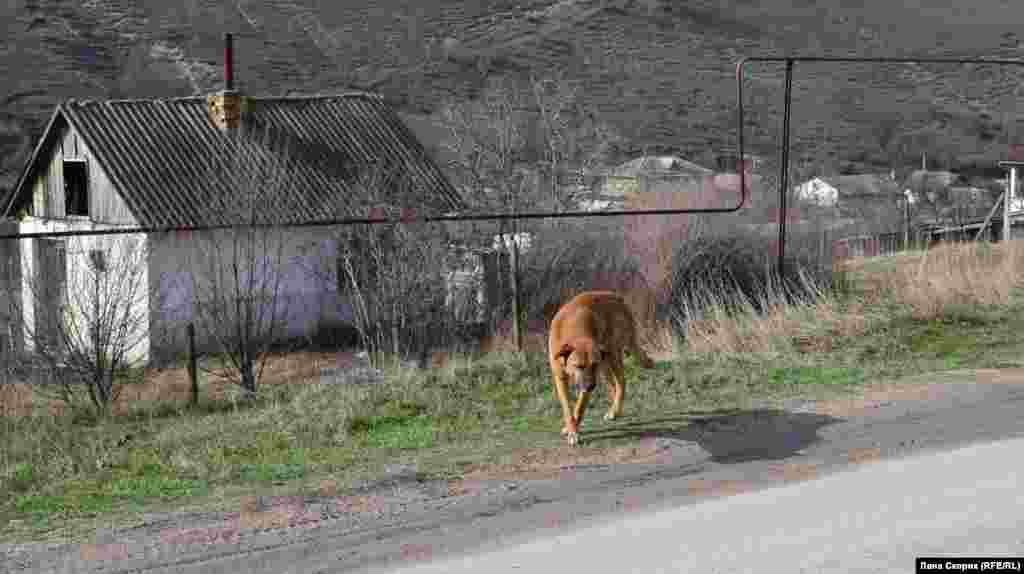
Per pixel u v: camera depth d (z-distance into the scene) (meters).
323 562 6.01
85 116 25.14
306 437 9.00
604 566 5.77
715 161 42.94
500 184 23.81
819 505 6.80
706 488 7.28
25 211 28.03
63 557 6.20
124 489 7.67
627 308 9.50
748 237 18.02
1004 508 6.57
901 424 8.96
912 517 6.46
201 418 10.64
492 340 16.12
